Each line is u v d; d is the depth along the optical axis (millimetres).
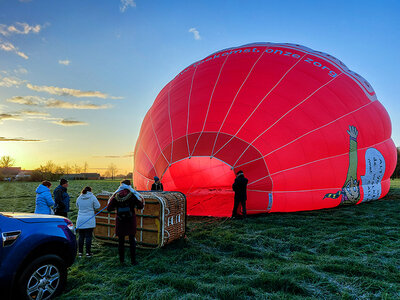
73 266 5027
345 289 3865
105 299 3709
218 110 9406
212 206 9508
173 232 6113
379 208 10078
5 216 3494
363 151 10039
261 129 8953
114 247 6172
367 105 10750
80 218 5508
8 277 3174
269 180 8703
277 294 3732
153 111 11688
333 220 8117
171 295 3748
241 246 5902
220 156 8867
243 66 10359
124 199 5043
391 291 3775
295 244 6027
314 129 9109
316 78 10109
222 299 3654
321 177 9062
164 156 9445
